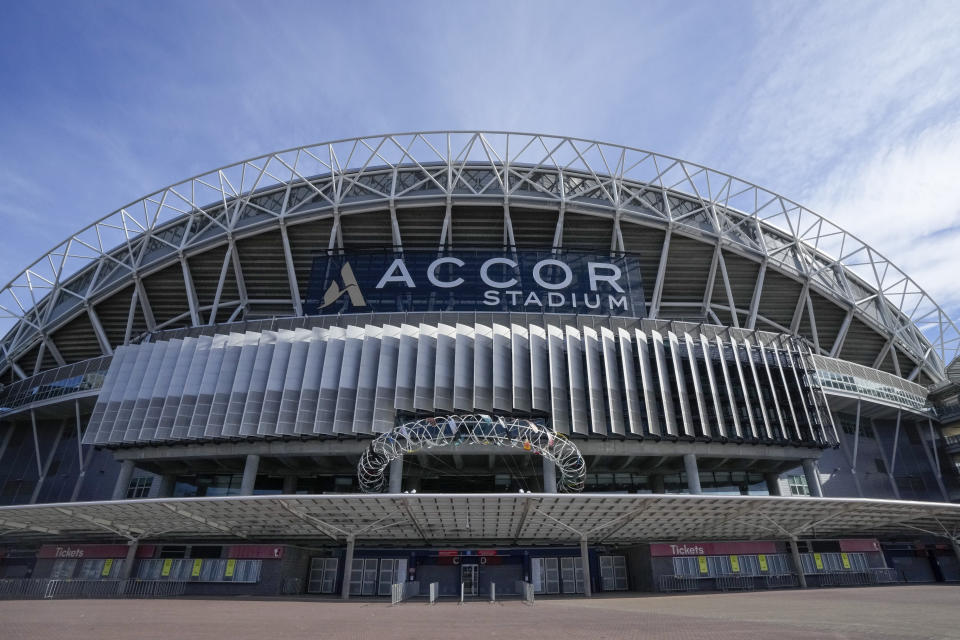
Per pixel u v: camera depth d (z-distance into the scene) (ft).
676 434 116.26
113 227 160.76
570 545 105.19
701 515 82.43
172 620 44.70
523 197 147.74
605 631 34.04
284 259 154.71
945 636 26.61
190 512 80.89
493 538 99.76
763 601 60.59
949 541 112.27
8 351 163.84
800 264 158.30
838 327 163.73
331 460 121.90
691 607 53.67
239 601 72.84
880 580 102.94
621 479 133.28
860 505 81.92
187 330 132.57
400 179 155.43
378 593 100.48
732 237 153.99
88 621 43.37
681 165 156.35
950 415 150.92
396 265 142.31
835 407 146.51
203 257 152.66
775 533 97.71
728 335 131.95
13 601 69.15
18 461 150.20
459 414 113.91
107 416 123.24
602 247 157.07
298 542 103.19
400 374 117.19
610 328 129.80
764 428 120.98
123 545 100.17
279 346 123.24
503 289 139.64
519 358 120.06
